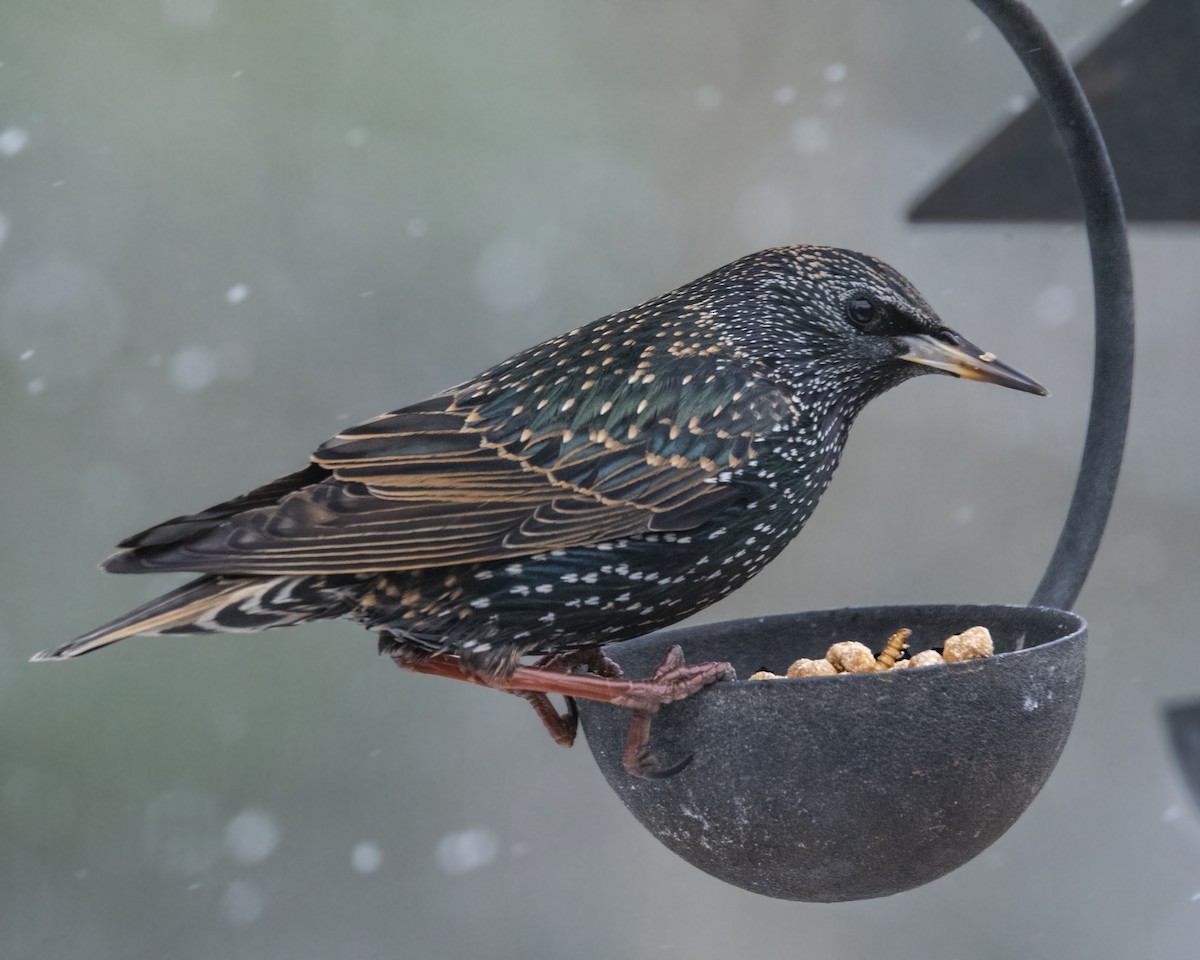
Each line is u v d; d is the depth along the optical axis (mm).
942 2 6441
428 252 6445
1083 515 3904
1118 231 3900
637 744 3842
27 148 6316
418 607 3869
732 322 3887
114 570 3848
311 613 3871
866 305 3887
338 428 6254
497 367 3895
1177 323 6312
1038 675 3826
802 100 6516
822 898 3852
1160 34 3980
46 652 3855
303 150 6488
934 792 3826
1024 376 3883
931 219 4051
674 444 3873
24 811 5602
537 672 3865
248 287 6367
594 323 3898
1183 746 4039
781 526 3883
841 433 3896
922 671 3820
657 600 3877
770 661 3898
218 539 3852
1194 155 4008
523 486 3869
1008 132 4016
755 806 3832
